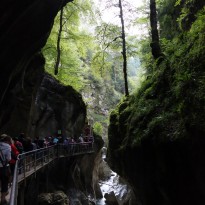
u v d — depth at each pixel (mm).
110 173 41906
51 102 24312
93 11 26812
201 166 8258
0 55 12453
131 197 20109
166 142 9531
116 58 24172
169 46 15039
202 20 11234
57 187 22438
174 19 21953
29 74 18859
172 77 11461
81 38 28078
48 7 12977
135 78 69375
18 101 17969
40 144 18828
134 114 13539
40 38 14094
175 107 10164
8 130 17594
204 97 8414
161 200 11109
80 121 27922
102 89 58625
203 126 8062
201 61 9406
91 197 28281
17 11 11438
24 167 12430
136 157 12078
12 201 4844
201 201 8625
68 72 30484
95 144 30734
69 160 24266
